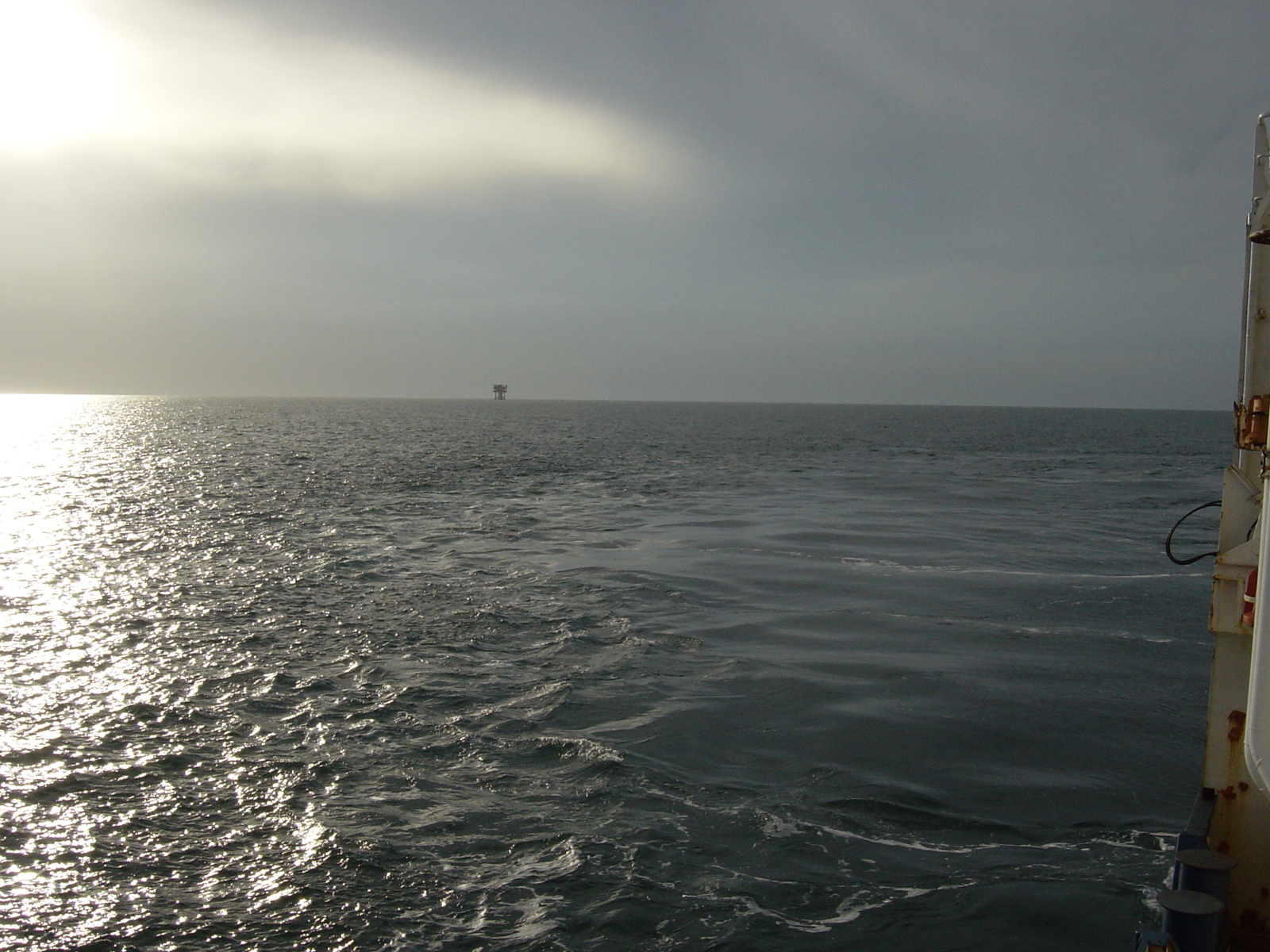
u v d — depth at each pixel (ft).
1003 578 78.69
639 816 33.65
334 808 34.17
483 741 40.86
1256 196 20.26
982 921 27.09
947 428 546.67
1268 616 16.12
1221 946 18.37
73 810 33.71
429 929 26.73
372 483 162.30
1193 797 36.11
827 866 30.25
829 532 107.14
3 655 53.06
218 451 246.68
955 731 42.22
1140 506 138.72
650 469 205.87
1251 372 20.81
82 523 108.68
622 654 54.65
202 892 28.45
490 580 76.84
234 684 48.39
